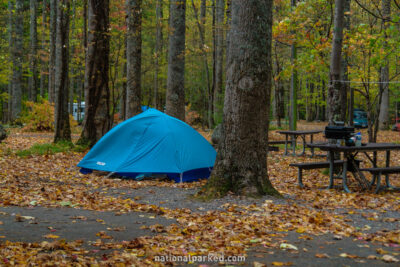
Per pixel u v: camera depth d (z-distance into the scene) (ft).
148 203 22.27
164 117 32.78
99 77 45.80
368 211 20.26
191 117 96.48
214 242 14.96
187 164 30.76
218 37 83.97
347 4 46.47
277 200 22.17
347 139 25.90
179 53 51.60
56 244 13.89
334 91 32.14
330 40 41.68
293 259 12.91
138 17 50.21
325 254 13.23
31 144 52.37
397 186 28.19
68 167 35.42
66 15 47.73
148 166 30.53
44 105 78.38
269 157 44.68
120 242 14.90
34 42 96.73
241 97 22.66
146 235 16.01
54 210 20.26
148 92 125.29
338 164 27.94
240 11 22.52
